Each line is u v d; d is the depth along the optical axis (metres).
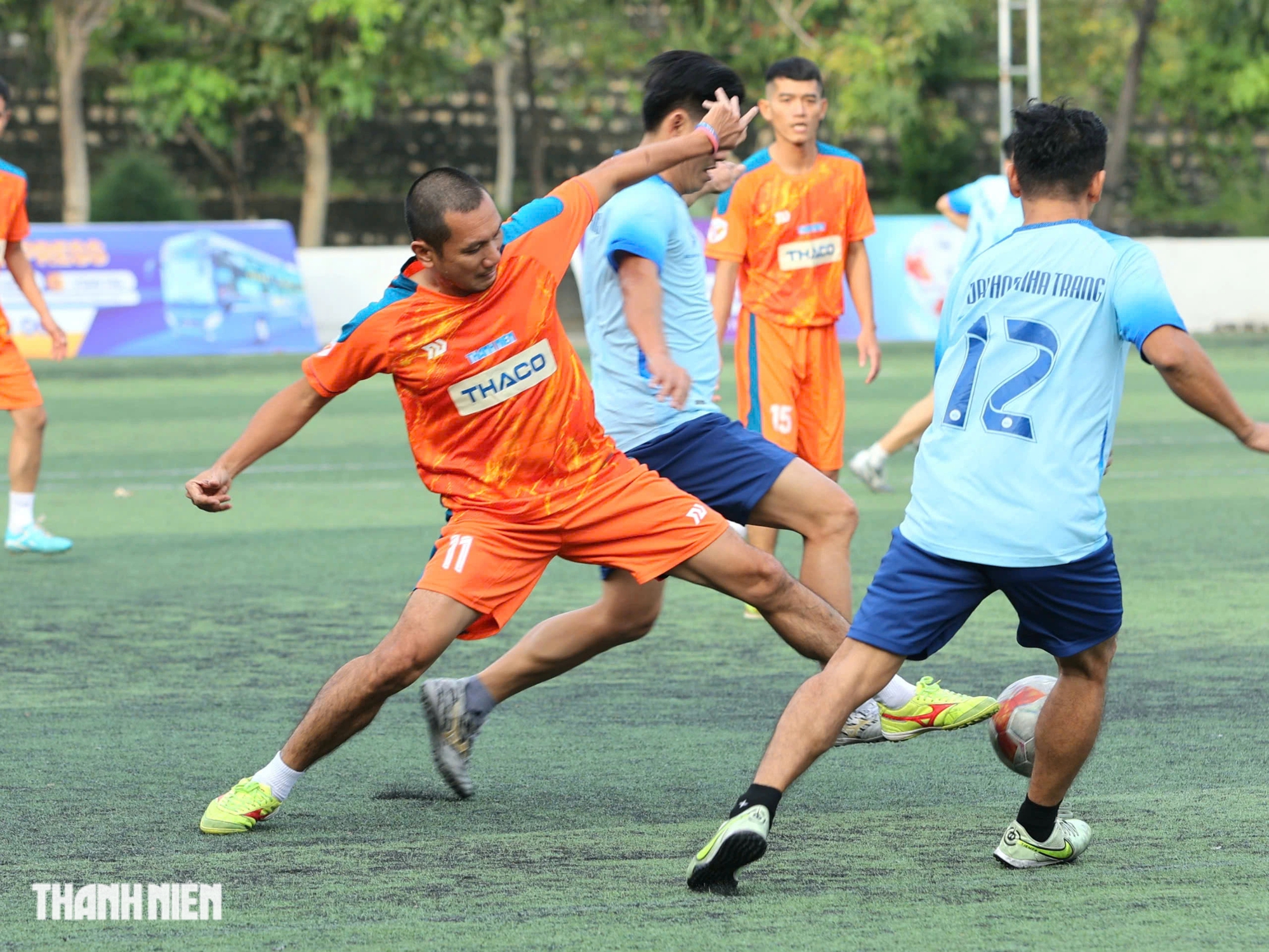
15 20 64.50
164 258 48.97
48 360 47.78
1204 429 32.62
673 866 8.45
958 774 10.30
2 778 10.26
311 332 50.38
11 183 19.44
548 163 77.38
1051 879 8.16
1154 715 11.65
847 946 7.16
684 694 12.59
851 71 63.06
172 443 30.83
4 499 24.22
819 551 10.84
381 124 76.62
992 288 8.18
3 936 7.40
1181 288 56.19
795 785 10.09
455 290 9.00
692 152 10.16
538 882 8.16
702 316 10.96
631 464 9.63
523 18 67.38
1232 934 7.29
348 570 18.25
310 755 9.18
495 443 9.24
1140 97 76.69
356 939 7.30
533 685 10.34
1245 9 72.44
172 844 8.88
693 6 65.00
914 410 23.53
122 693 12.66
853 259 17.58
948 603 8.09
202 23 67.50
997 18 76.19
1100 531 8.01
